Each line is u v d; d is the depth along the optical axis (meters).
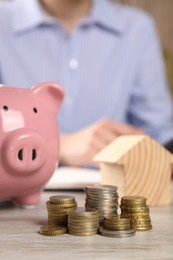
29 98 0.44
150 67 1.33
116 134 0.76
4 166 0.41
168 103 1.34
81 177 0.60
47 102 0.46
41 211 0.45
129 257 0.27
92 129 0.76
